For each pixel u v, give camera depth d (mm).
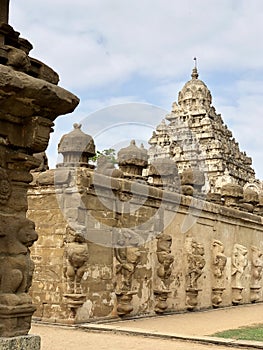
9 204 6688
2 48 6344
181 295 19656
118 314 16000
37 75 6785
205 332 14445
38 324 14500
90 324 14359
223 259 22031
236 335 13867
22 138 6734
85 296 14633
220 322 17047
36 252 15203
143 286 17422
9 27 6461
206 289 21422
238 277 23594
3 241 6520
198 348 11555
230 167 40312
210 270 21844
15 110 6523
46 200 15305
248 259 25047
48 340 12070
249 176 43688
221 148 39500
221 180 37469
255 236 26109
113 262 15969
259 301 25672
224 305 22656
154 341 12312
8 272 6410
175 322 16484
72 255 14328
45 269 14969
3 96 6199
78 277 14484
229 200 24766
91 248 15148
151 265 17891
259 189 39844
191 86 42594
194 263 20016
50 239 15039
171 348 11461
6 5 6668
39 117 6656
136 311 17000
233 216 23734
